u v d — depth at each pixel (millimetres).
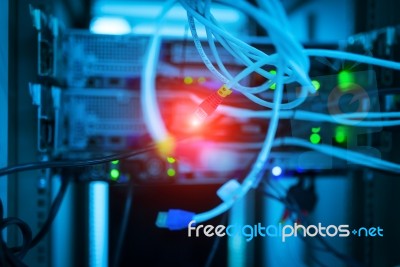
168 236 751
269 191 744
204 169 716
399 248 685
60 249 701
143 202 750
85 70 684
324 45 745
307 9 878
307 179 758
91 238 743
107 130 688
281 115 606
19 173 609
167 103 687
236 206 737
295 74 423
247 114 649
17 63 595
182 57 702
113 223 744
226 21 855
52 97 649
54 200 623
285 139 689
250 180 583
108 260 738
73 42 685
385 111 648
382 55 684
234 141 714
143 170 700
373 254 716
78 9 838
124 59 690
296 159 716
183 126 681
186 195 742
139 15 876
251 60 499
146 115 677
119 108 690
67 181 659
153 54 651
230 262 741
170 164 704
